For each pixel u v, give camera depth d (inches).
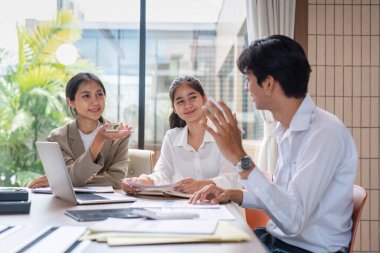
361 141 138.3
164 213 49.2
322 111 58.6
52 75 170.1
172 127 96.7
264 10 134.6
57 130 97.3
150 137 155.5
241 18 152.9
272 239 61.8
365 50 138.3
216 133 52.4
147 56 154.7
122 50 154.4
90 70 164.6
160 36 164.4
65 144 94.4
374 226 137.2
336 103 137.8
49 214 54.1
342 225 56.5
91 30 165.8
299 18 136.9
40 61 170.2
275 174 64.0
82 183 82.4
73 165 82.0
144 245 37.7
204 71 179.5
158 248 36.6
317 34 137.2
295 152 57.8
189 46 175.9
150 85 156.0
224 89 177.3
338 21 137.6
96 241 39.2
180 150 90.7
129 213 51.7
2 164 165.5
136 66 154.2
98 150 81.8
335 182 55.9
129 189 72.8
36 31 169.8
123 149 96.0
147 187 69.3
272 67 55.2
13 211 55.1
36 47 169.8
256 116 151.5
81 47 167.3
